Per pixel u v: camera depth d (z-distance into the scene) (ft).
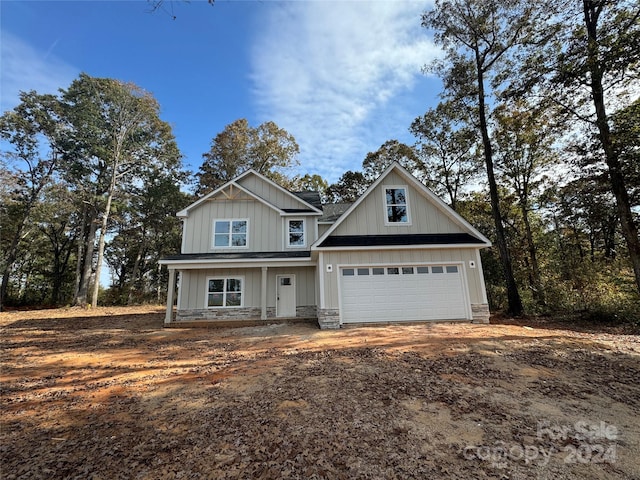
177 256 47.44
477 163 72.64
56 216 84.74
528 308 51.13
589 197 45.93
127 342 34.91
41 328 45.88
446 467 11.10
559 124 43.93
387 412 15.23
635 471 10.89
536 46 43.60
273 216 53.31
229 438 13.24
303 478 10.64
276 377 20.56
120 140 81.46
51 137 79.46
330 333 34.04
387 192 43.42
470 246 39.19
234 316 47.60
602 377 19.74
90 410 16.72
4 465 11.78
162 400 17.74
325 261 38.99
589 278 49.83
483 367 21.49
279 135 108.99
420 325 35.99
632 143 34.40
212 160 109.91
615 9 35.68
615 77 36.24
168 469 11.30
